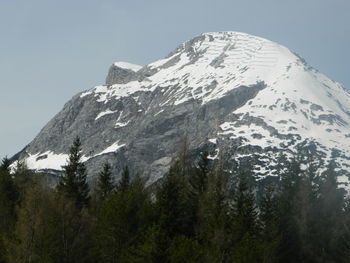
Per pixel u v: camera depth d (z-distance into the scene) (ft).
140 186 355.97
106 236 287.89
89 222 306.96
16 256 284.41
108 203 303.27
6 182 358.64
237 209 339.98
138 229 292.40
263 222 359.87
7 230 318.45
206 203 334.44
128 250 275.80
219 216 309.42
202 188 355.15
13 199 355.36
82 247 295.69
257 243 293.64
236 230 299.99
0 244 293.64
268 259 292.61
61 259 289.74
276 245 319.68
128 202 297.12
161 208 316.19
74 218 304.30
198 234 312.71
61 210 299.99
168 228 309.42
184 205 329.72
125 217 290.35
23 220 290.76
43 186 352.69
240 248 279.49
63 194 340.18
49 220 294.25
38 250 286.46
